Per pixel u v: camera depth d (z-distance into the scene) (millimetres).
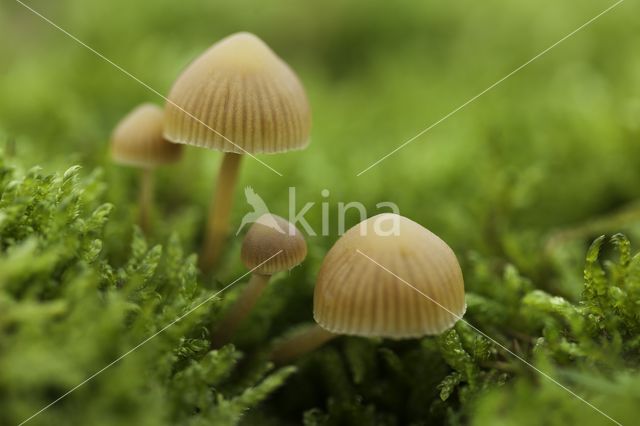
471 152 196
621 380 126
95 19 279
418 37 338
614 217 167
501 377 134
